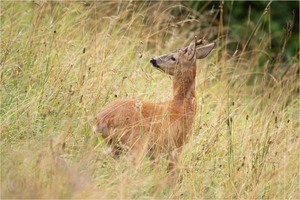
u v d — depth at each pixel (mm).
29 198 8930
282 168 11227
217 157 11391
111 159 10461
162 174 10422
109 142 10648
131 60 14297
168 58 11531
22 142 10281
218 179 11039
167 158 10922
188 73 11430
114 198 9688
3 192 8977
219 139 12062
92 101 11492
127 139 10625
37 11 14445
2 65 11750
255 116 13312
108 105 10867
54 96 11461
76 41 14016
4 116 10883
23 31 14086
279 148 11906
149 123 10773
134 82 13023
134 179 9992
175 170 10578
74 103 11453
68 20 14578
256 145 11852
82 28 14641
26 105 10992
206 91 14109
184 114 11180
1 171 9570
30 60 12461
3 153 10062
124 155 10453
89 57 12789
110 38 13875
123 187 9445
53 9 14711
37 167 9516
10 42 12594
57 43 13234
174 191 10117
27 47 12641
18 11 14672
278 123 13219
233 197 10648
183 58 11453
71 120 10750
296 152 12211
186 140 11273
